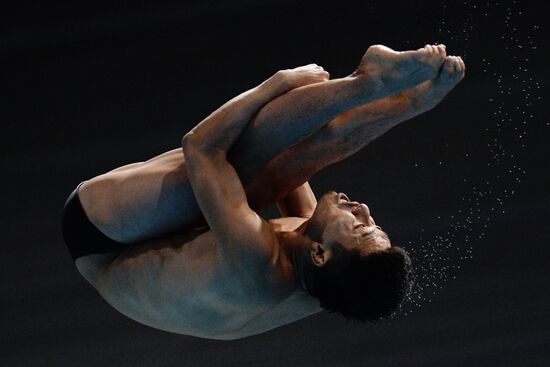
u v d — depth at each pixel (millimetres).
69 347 17359
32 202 19141
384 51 9125
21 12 21047
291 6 20406
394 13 19797
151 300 10062
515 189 17906
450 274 17250
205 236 9836
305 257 9445
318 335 16859
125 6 20953
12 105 20312
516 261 17234
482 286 17094
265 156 9555
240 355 16875
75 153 19656
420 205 18000
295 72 9523
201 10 20688
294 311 10102
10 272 18328
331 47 19875
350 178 18469
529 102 18562
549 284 16969
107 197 10070
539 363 16453
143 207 9922
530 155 18125
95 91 20281
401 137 18641
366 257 9195
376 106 9625
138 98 20078
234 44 20297
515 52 18938
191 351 17000
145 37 20625
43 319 17641
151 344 17125
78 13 21016
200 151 9367
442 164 18328
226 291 9594
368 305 9297
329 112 9234
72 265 18250
